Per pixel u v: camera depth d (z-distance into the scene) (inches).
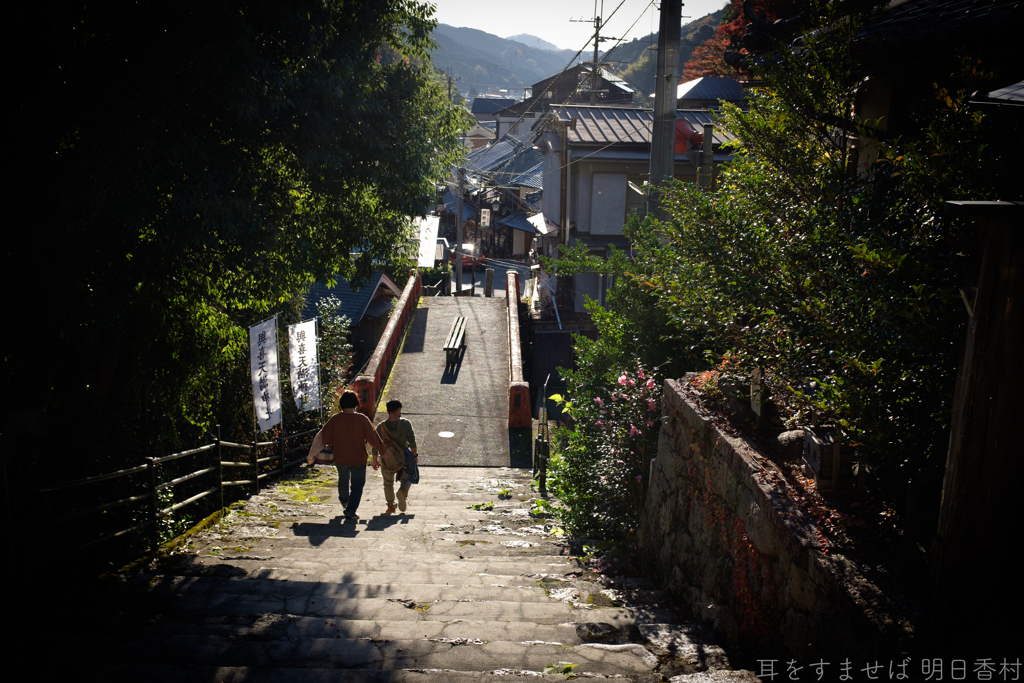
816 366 167.8
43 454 256.5
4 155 259.1
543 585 244.4
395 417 366.0
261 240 309.7
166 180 280.2
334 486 449.4
